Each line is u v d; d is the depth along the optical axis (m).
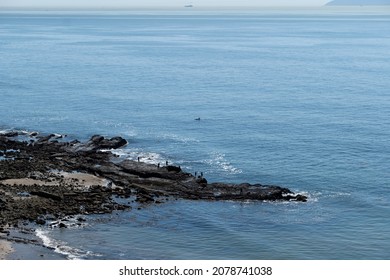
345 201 79.00
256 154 100.12
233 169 92.19
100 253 61.66
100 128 117.88
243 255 63.47
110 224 68.44
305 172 91.06
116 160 91.88
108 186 79.12
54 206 71.56
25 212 69.25
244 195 77.31
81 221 68.75
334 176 89.19
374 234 69.12
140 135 111.88
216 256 62.94
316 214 74.12
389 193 82.56
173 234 67.12
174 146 104.25
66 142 102.75
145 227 68.31
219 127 118.88
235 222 70.75
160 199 76.00
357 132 115.00
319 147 104.44
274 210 74.50
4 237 63.34
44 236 64.44
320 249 65.19
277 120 125.31
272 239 67.12
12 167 85.50
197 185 79.94
